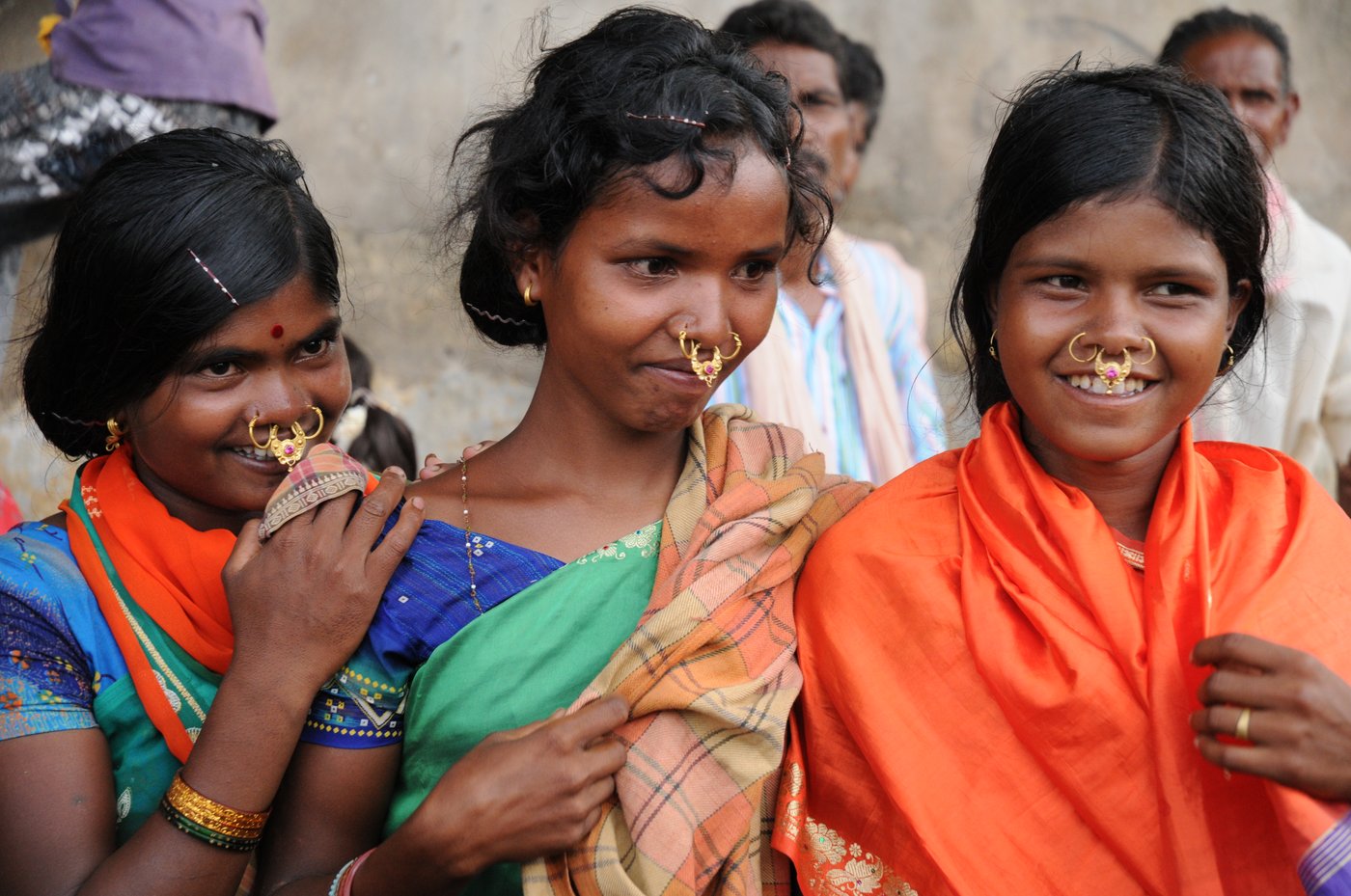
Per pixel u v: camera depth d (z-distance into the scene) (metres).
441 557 2.23
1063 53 6.78
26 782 2.18
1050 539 2.16
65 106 4.43
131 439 2.39
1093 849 2.05
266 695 2.10
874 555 2.24
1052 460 2.25
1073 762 2.04
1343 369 4.62
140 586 2.30
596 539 2.27
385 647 2.18
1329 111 6.60
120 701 2.28
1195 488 2.16
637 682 2.09
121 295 2.23
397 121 6.29
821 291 4.60
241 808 2.08
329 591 2.12
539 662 2.18
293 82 6.24
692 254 2.08
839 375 4.59
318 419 2.36
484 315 2.42
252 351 2.26
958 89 6.74
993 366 2.39
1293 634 2.04
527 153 2.17
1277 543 2.13
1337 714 1.83
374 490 2.26
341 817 2.19
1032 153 2.12
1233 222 2.09
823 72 4.96
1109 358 2.07
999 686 2.09
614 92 2.10
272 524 2.17
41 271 4.17
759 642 2.18
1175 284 2.07
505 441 2.41
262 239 2.26
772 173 2.11
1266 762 1.84
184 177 2.27
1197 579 2.08
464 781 2.00
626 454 2.29
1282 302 4.50
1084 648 2.06
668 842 2.03
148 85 4.52
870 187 6.66
